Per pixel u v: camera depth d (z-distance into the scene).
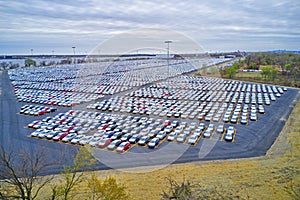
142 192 12.03
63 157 16.80
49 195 11.62
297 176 13.99
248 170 14.91
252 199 11.74
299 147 18.67
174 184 11.75
